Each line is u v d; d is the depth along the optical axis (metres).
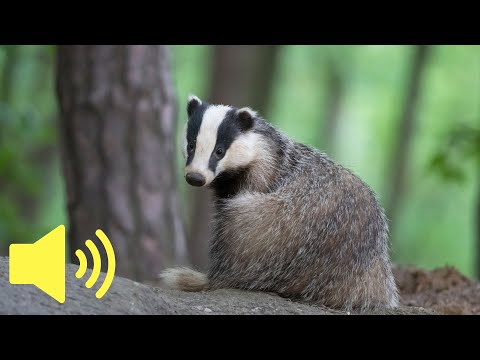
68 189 10.37
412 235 28.52
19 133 14.90
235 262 6.81
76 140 10.23
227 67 17.09
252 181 7.09
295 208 6.77
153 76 10.43
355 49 26.12
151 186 10.33
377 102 29.31
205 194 16.80
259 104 17.56
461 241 28.89
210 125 7.04
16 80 19.22
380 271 6.91
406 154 22.62
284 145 7.21
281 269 6.70
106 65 10.24
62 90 10.35
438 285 8.92
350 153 31.11
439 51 26.12
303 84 28.06
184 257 10.73
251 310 6.02
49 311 4.92
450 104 27.55
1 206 14.85
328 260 6.71
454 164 13.15
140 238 10.22
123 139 10.25
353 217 6.82
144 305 5.35
